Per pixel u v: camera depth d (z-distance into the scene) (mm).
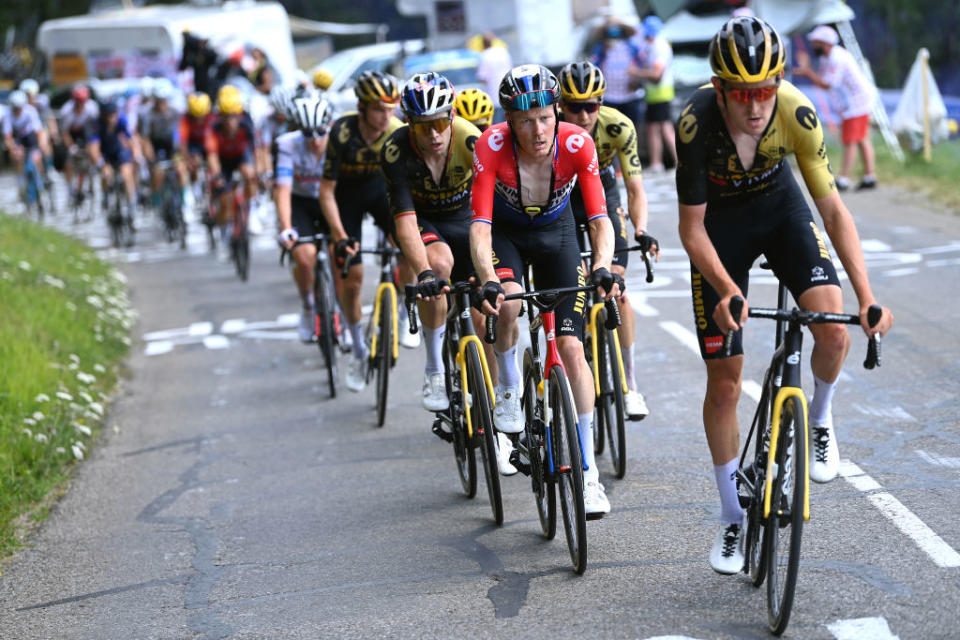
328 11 144125
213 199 49688
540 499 16812
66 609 15742
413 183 18672
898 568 14297
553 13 68000
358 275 25125
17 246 44375
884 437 19594
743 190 13719
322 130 26656
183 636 14445
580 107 19234
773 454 13078
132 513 19766
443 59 66062
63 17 121625
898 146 56719
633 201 20453
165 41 78000
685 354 26719
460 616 14148
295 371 29703
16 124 64125
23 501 20375
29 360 26828
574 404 15703
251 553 17406
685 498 17812
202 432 24625
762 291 32344
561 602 14305
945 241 36812
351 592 15383
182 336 34844
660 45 56656
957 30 103688
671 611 13711
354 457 22000
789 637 12727
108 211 54750
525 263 17094
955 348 24703
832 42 48156
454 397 18828
